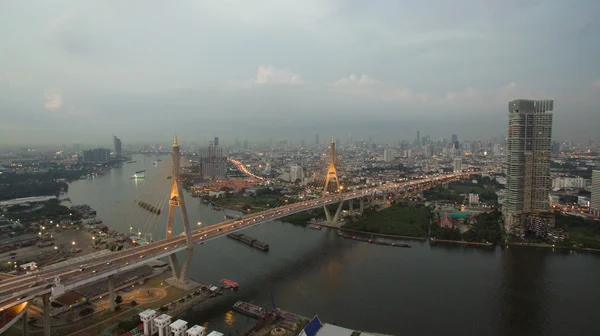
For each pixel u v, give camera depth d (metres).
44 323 154.50
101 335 155.12
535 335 164.12
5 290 147.12
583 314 182.25
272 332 160.50
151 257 187.50
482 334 164.25
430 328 168.12
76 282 155.75
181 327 149.00
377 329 167.00
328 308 186.12
